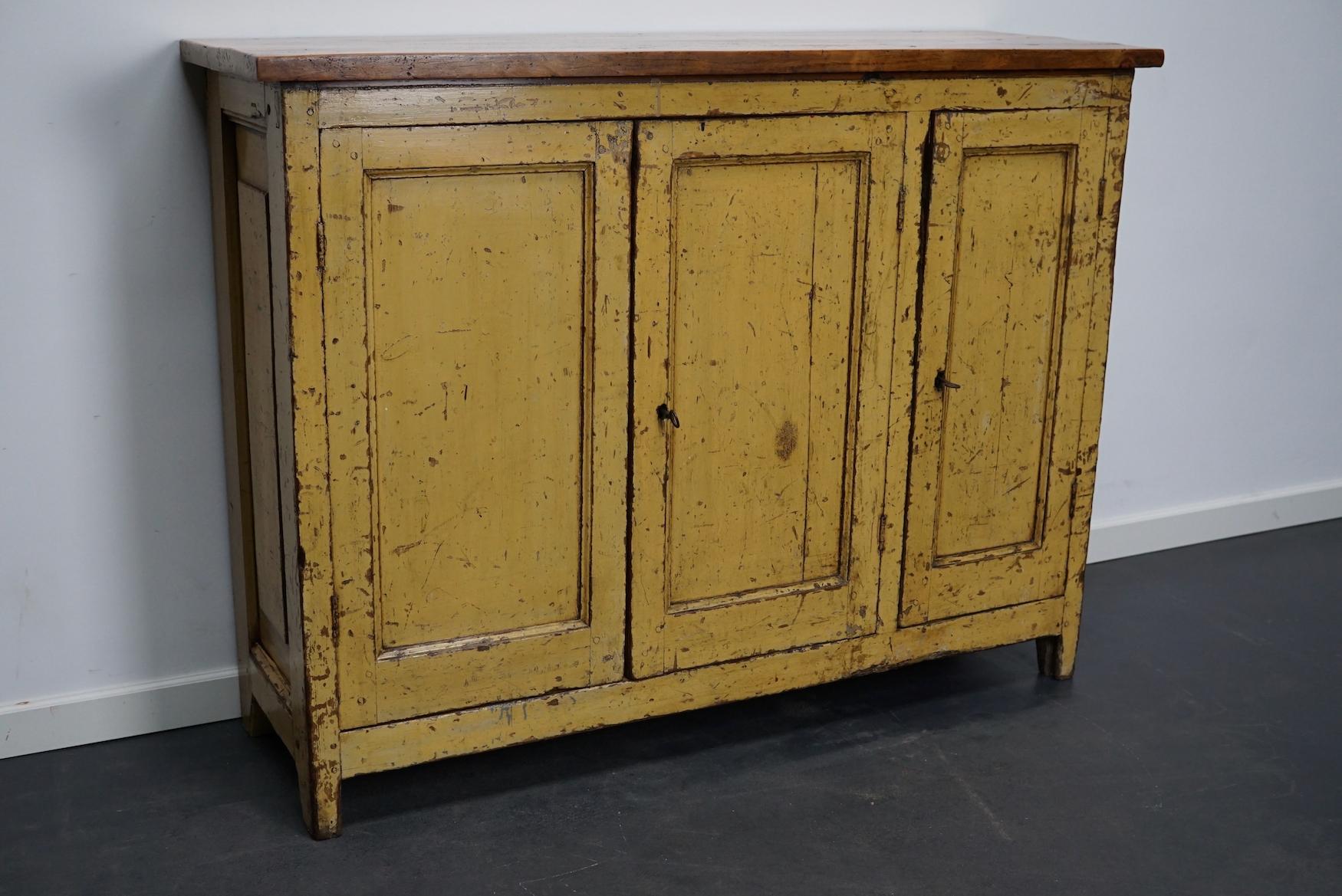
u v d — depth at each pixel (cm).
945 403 253
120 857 214
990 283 251
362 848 218
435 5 251
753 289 230
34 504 237
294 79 185
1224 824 231
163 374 241
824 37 269
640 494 229
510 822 227
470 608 223
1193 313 344
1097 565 346
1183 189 332
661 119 213
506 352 214
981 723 264
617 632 234
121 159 230
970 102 237
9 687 242
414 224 202
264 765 244
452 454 214
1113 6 314
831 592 252
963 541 264
